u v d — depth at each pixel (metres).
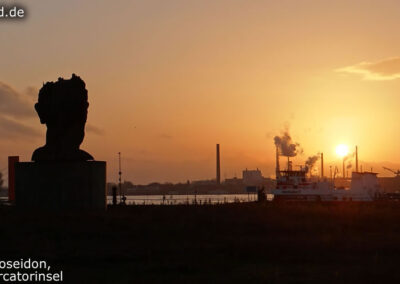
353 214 54.00
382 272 29.00
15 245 36.12
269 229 44.28
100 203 52.94
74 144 52.84
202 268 30.09
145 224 44.25
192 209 55.78
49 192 51.81
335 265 31.23
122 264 31.25
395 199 93.00
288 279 27.75
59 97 52.66
